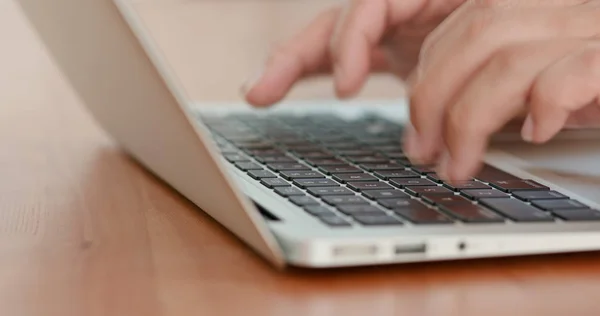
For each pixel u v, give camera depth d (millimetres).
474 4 619
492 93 564
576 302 424
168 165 605
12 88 1257
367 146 833
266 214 518
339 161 735
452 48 590
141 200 638
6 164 787
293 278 449
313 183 618
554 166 692
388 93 1368
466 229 479
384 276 459
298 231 458
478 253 468
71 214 594
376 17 880
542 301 425
